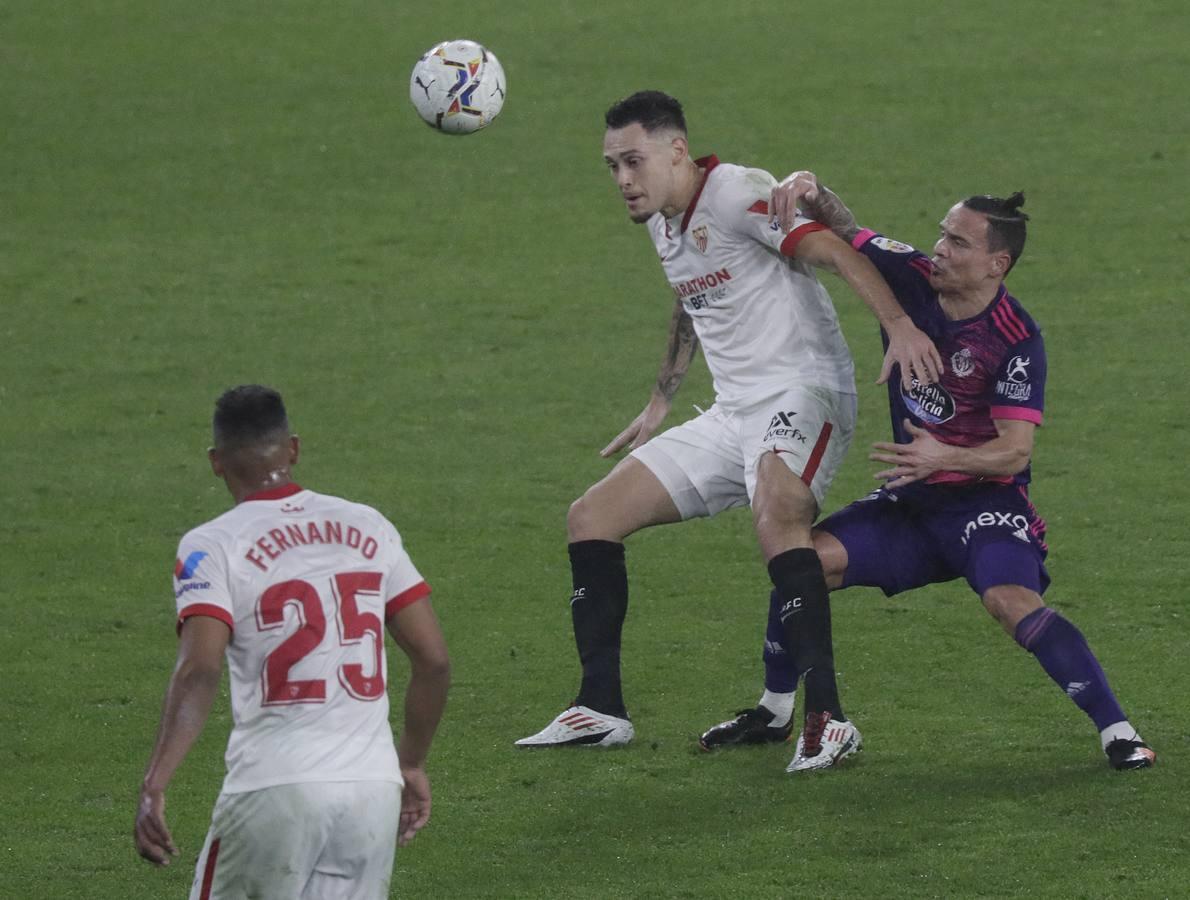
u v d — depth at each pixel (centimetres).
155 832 1522
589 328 4697
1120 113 6131
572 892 1975
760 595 3100
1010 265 2241
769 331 2414
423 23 7475
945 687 2639
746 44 7038
